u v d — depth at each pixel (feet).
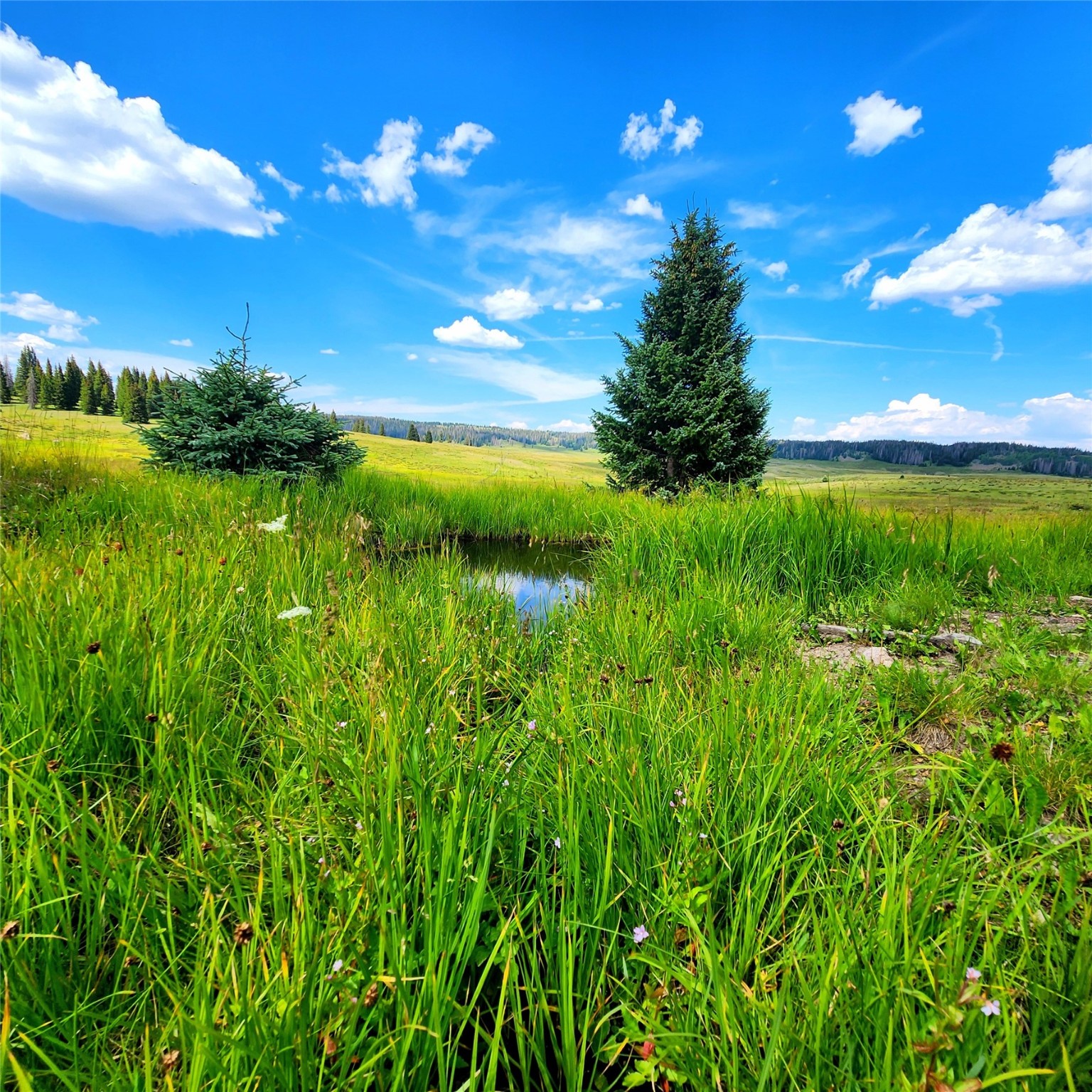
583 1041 4.02
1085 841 5.57
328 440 38.55
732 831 5.75
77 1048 3.70
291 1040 3.50
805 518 20.16
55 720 6.75
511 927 4.55
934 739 8.45
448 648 11.41
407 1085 3.70
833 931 4.16
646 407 53.11
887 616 14.73
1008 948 4.51
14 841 4.48
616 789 5.90
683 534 20.58
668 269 58.90
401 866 4.64
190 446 33.12
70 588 9.38
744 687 9.00
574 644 13.00
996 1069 3.24
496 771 6.39
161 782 6.09
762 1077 3.38
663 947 4.76
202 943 4.16
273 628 11.21
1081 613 15.23
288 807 6.12
